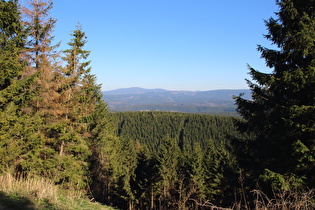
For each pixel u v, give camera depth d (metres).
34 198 5.29
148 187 21.36
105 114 22.50
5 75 9.20
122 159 27.64
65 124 12.78
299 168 7.39
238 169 9.05
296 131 7.42
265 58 8.86
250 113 9.03
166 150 23.42
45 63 11.98
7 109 9.19
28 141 10.65
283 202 4.25
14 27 10.16
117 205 24.80
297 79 7.41
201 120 109.81
